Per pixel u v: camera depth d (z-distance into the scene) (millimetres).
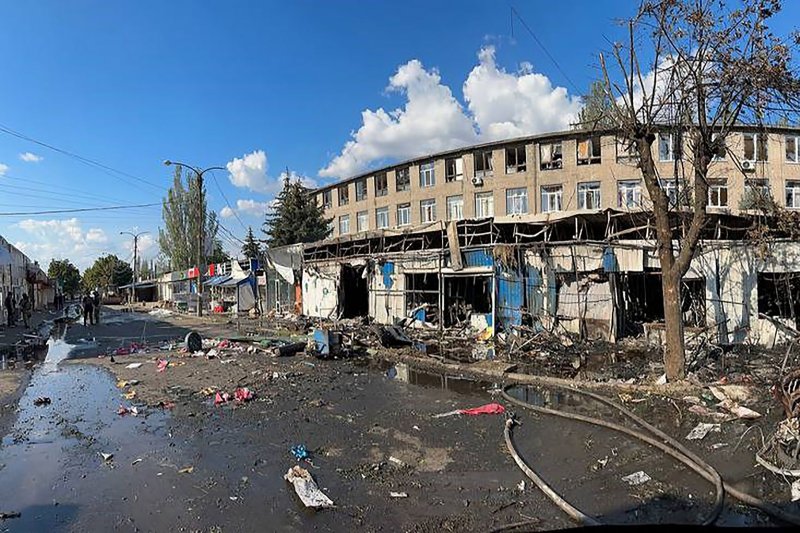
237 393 9852
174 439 7227
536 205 34094
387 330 16297
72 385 11078
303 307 28688
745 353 12922
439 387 10516
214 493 5406
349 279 25406
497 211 35406
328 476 5836
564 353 13594
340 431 7527
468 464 6148
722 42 8609
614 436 7086
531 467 6016
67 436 7414
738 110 9016
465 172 37219
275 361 13969
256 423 7980
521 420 7961
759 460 5844
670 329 9914
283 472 5973
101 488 5566
